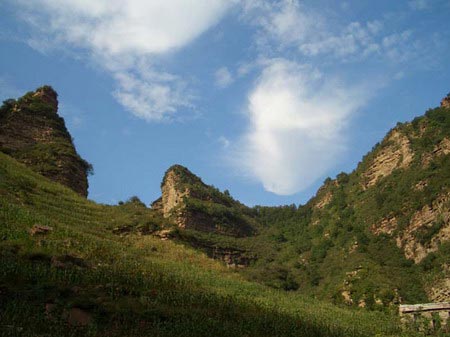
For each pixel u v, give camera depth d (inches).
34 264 1312.7
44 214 2198.6
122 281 1359.5
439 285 2827.3
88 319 1060.5
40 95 4106.8
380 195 4360.2
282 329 1295.5
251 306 1515.7
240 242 4753.9
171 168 5821.9
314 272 3846.0
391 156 4857.3
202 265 2359.7
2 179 2413.9
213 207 5137.8
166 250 2415.1
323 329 1429.6
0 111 3804.1
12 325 947.3
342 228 4466.0
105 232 2379.4
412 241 3472.0
